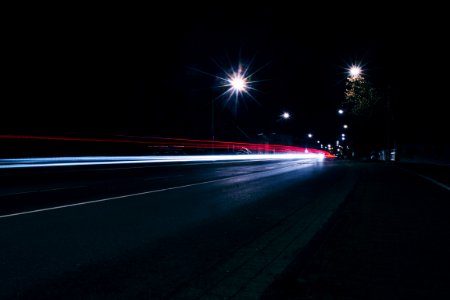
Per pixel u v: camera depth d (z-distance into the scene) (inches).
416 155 1190.9
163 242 224.7
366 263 170.7
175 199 408.2
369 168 923.4
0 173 746.2
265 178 684.1
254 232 249.9
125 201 391.9
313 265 169.9
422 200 353.1
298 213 318.0
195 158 1441.9
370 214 287.3
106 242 224.2
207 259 190.5
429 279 149.7
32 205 361.7
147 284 156.4
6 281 159.9
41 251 204.7
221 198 415.5
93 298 142.5
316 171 864.3
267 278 160.1
